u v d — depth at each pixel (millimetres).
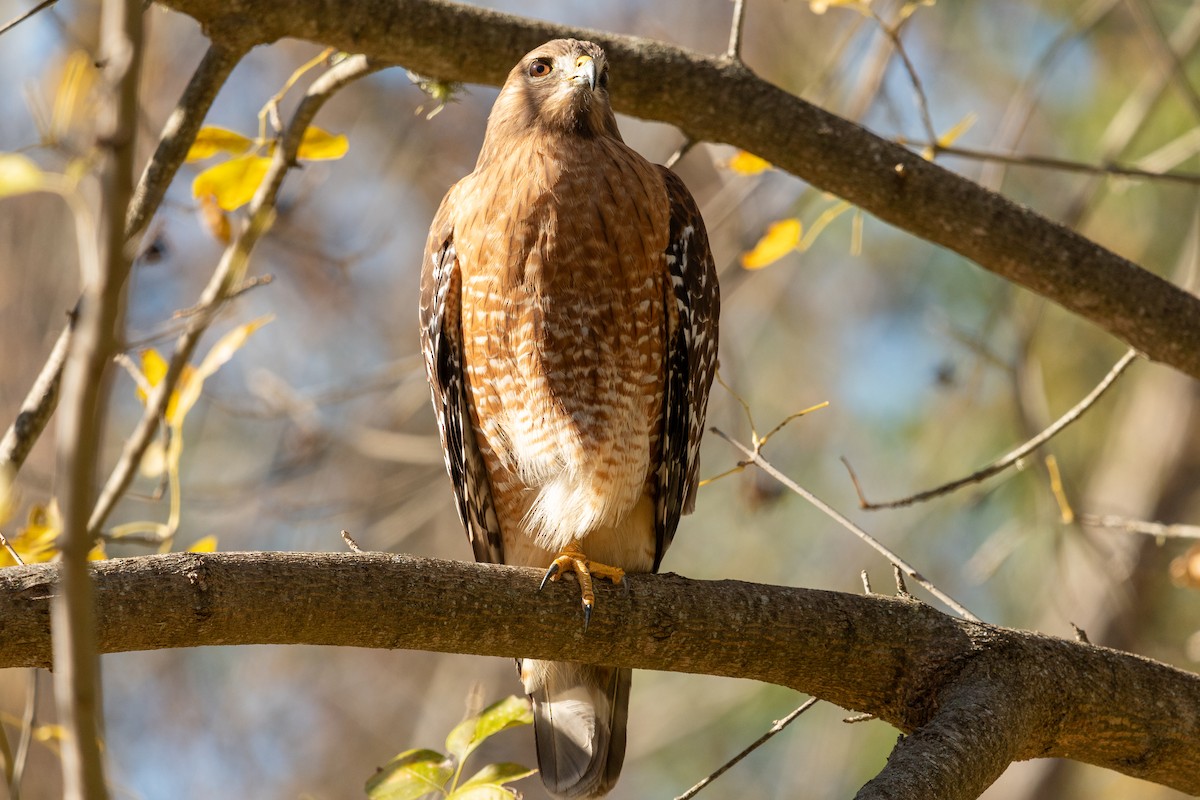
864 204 8469
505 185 7883
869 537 6902
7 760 6395
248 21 7699
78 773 3725
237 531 16750
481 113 17375
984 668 6336
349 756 18609
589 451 7926
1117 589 13539
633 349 7922
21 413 7363
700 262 8391
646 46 8508
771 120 8398
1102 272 8289
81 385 3688
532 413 7957
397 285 18328
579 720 8250
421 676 19188
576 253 7742
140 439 6648
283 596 5750
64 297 15141
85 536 3750
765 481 12492
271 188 8016
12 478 6465
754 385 17219
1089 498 15539
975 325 16297
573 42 8328
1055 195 15883
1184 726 6555
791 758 16484
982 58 16422
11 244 15195
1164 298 8312
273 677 18812
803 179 8523
